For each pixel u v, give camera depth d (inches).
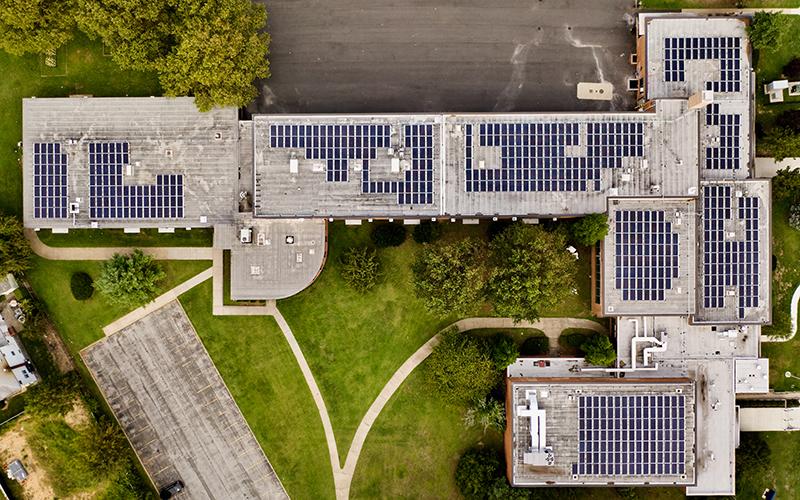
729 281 2336.4
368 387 2491.4
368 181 2284.7
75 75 2437.3
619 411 2335.1
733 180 2315.5
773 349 2509.8
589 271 2477.9
